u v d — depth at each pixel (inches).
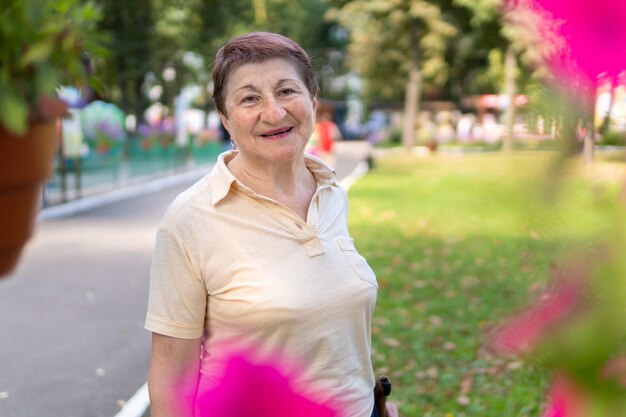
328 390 75.4
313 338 74.5
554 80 21.9
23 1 30.4
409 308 271.9
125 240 447.2
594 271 21.1
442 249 393.7
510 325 22.9
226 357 75.5
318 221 79.1
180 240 75.6
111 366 219.3
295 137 77.9
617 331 21.3
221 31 1359.5
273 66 77.2
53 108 32.2
